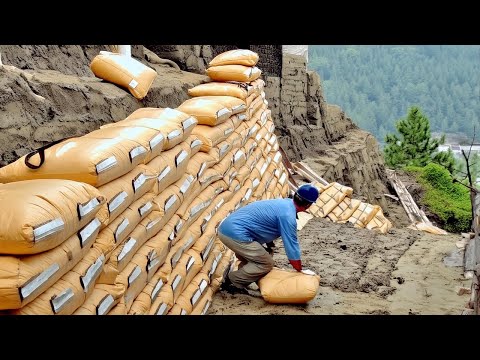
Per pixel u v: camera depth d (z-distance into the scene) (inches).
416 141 1002.7
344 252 293.7
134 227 144.6
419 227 393.1
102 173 124.9
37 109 193.5
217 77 322.7
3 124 173.0
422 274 265.4
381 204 717.3
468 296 231.6
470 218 743.7
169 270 163.0
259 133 332.8
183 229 179.3
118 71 258.2
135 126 160.7
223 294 207.8
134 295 141.1
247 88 310.0
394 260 288.8
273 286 199.8
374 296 228.2
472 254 279.1
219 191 230.8
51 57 275.1
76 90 223.0
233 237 199.3
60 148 128.8
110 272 127.5
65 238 105.0
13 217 92.0
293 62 652.1
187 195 187.9
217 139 228.7
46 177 124.6
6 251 92.0
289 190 417.1
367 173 728.3
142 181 147.2
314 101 702.5
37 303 97.7
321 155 650.8
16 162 130.8
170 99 321.7
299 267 201.3
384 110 4005.9
